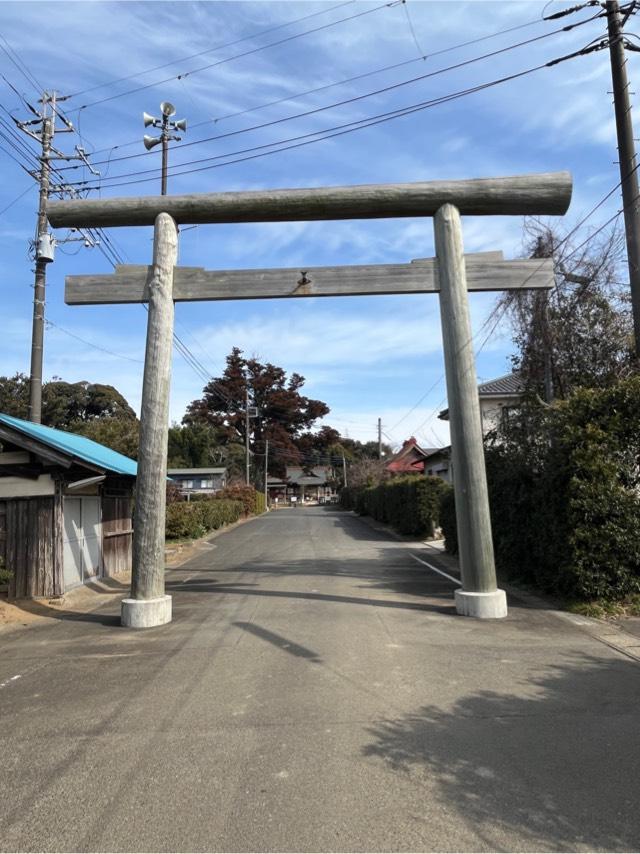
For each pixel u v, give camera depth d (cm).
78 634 723
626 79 993
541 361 1148
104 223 838
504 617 739
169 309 816
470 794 324
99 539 1209
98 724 434
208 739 401
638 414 774
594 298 1110
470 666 545
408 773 348
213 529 2608
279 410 6812
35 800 329
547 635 650
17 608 893
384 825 296
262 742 394
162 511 781
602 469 754
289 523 3100
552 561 826
